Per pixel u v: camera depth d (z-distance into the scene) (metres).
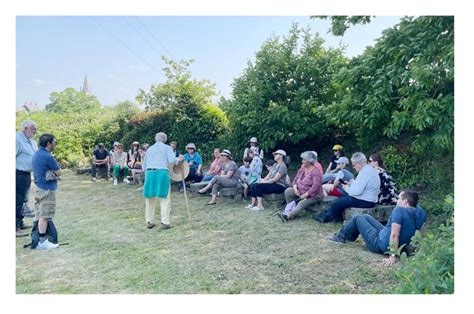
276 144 10.51
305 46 10.16
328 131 9.96
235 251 4.54
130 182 10.11
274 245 4.69
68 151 14.12
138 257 4.44
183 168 6.27
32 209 7.15
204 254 4.47
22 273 4.01
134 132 13.74
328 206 5.84
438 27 5.38
